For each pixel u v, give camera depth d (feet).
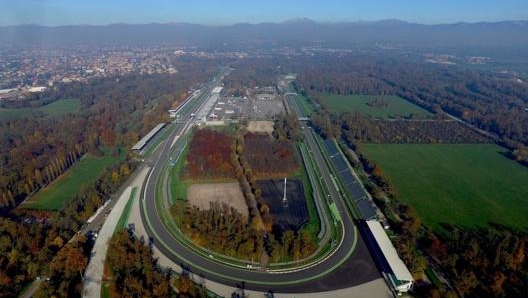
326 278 513.86
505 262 523.70
